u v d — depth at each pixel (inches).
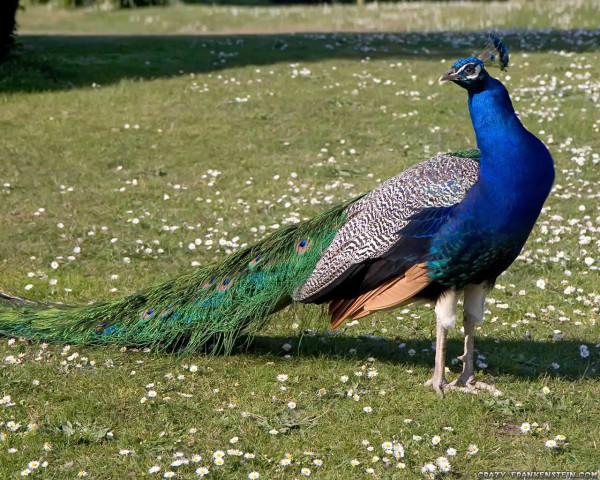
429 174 339.3
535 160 323.3
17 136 774.5
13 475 287.3
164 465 293.9
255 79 984.3
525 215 324.2
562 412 335.9
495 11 1643.7
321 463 294.2
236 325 373.1
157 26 1796.3
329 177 691.4
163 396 344.8
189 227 577.3
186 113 852.6
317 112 855.1
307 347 401.7
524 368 382.9
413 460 301.6
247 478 289.1
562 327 429.4
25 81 967.0
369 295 347.3
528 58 1063.6
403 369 377.7
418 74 1010.1
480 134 326.3
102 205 625.6
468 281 336.5
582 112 824.3
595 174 676.7
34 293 466.0
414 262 332.8
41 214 601.9
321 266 355.3
